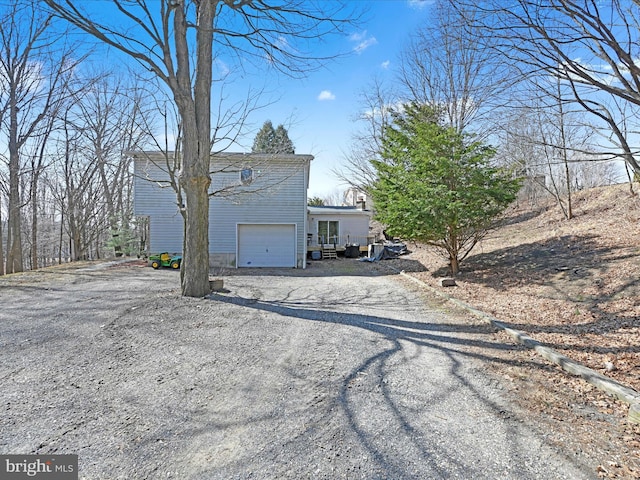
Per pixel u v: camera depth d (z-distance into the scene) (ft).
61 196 67.10
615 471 6.98
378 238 73.15
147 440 7.99
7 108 46.83
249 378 11.58
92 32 20.45
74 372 11.88
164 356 13.57
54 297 24.54
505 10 13.19
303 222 48.01
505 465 7.18
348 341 15.65
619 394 9.87
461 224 30.76
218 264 47.14
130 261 52.70
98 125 60.39
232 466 7.12
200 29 23.22
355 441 8.02
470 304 22.25
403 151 35.37
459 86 45.06
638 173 12.66
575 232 33.88
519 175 31.50
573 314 17.79
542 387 10.82
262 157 40.55
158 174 45.96
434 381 11.34
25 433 8.18
